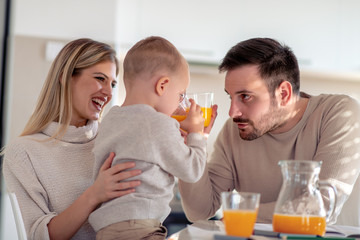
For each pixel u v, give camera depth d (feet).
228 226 3.12
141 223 4.06
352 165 5.11
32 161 4.70
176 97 4.58
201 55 13.03
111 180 4.08
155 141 4.14
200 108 4.72
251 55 5.12
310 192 3.29
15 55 11.90
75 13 12.28
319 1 13.50
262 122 5.28
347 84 14.35
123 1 12.71
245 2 13.21
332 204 3.74
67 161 4.86
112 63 5.32
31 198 4.60
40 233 4.29
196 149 4.43
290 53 5.43
